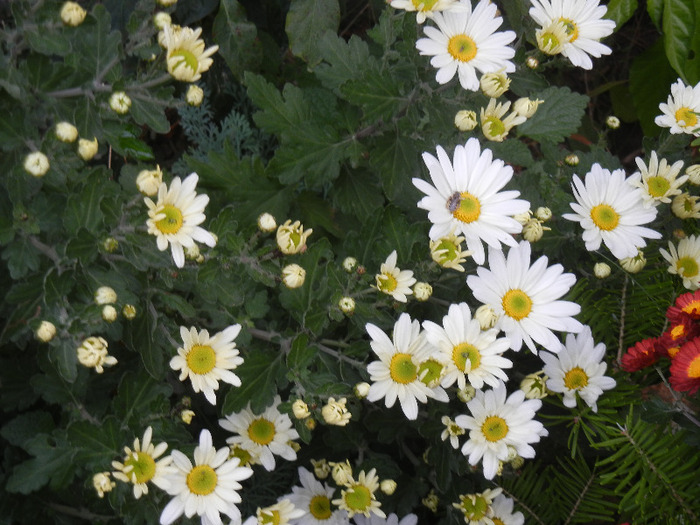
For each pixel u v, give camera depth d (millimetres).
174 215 481
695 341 509
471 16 560
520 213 533
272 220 512
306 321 536
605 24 599
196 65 476
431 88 585
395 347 522
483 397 548
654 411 571
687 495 530
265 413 558
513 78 605
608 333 611
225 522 532
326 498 586
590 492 602
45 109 512
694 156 774
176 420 543
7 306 520
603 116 924
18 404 546
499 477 621
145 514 507
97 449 503
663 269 611
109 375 567
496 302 530
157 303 537
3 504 533
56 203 503
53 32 487
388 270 538
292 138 608
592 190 587
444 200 526
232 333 507
